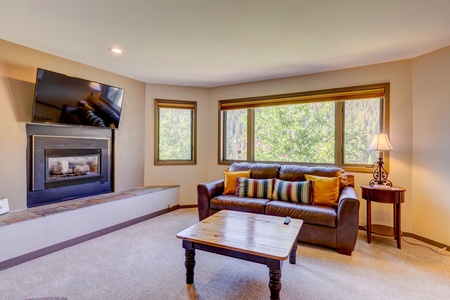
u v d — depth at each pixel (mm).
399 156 3102
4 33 2383
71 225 2736
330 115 3613
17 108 2621
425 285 1998
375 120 3312
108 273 2146
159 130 4355
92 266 2270
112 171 3701
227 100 4363
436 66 2781
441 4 1891
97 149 3467
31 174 2740
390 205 3156
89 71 3340
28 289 1899
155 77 3898
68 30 2328
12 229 2264
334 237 2580
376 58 3043
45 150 2863
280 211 2830
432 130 2824
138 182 4086
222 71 3582
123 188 3850
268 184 3311
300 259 2439
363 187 2893
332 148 3602
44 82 2668
